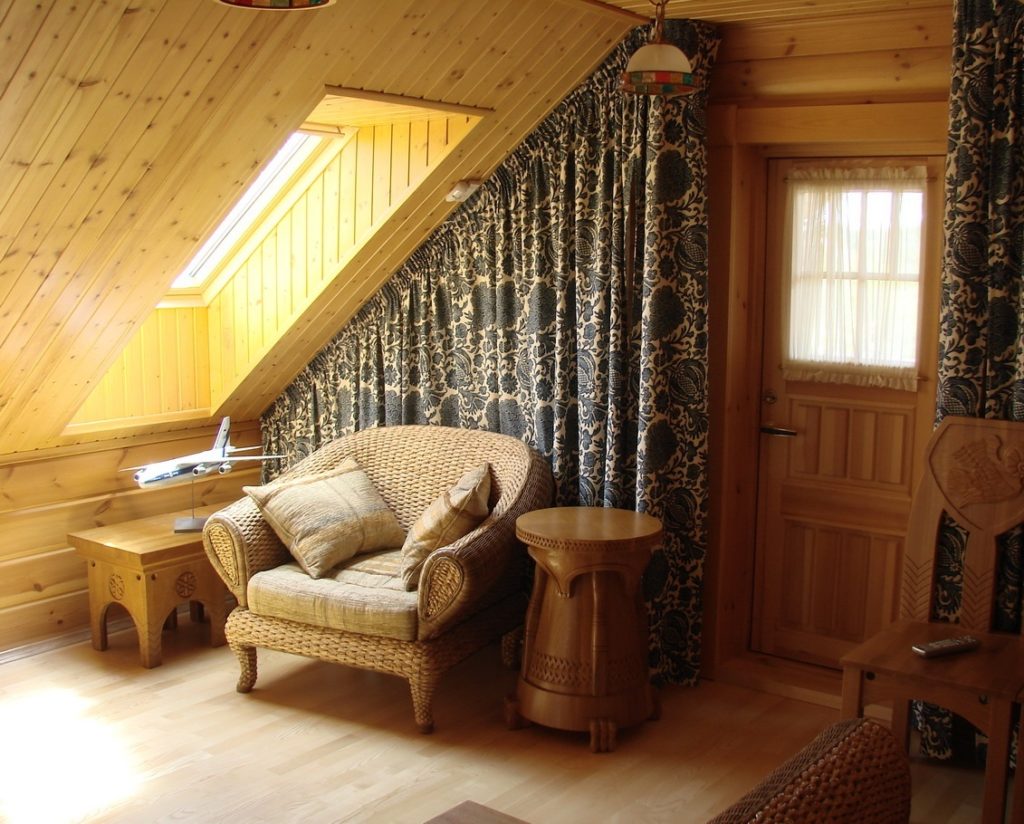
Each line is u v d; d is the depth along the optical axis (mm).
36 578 4207
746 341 3912
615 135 3746
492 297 4215
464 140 3740
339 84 3156
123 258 3393
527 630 3529
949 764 3363
